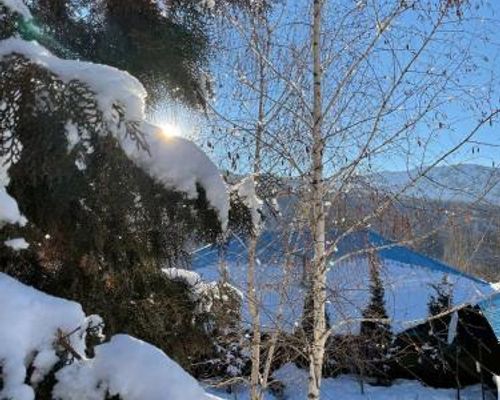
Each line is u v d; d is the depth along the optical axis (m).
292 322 6.46
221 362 7.45
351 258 6.47
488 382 11.55
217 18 5.32
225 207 2.92
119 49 3.53
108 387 2.12
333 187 6.32
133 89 2.39
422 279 8.49
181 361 3.45
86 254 3.02
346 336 6.75
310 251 6.47
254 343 6.44
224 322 4.30
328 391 10.41
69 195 2.63
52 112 2.30
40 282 2.93
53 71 2.33
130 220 2.97
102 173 2.61
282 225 6.48
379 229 6.53
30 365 2.01
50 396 2.07
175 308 3.46
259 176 6.11
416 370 11.59
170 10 3.58
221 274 5.34
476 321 10.78
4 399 1.84
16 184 2.67
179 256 3.32
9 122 2.37
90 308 2.99
